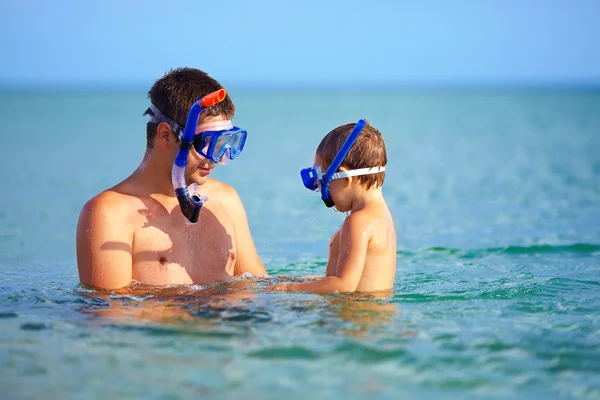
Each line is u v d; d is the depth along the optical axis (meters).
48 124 51.94
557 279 7.72
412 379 4.58
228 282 6.88
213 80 6.72
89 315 5.77
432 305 6.31
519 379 4.60
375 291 6.82
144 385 4.44
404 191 19.52
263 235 12.60
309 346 5.10
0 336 5.31
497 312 6.10
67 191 18.34
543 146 34.03
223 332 5.37
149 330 5.40
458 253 10.39
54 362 4.80
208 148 6.26
